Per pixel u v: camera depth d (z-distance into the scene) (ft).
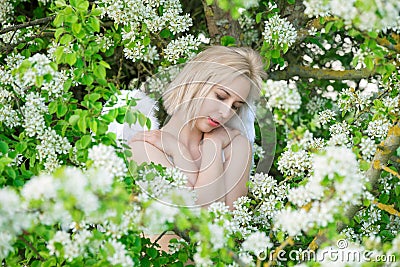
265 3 9.06
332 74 10.31
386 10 5.84
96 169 5.81
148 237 7.78
